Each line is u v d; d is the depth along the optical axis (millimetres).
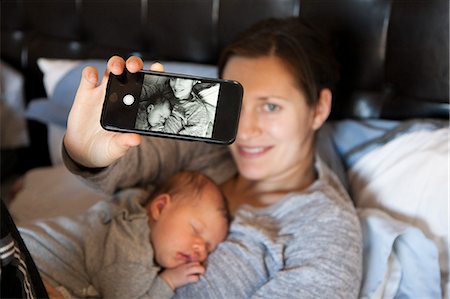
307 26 1021
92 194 1211
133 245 883
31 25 1626
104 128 646
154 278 858
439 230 930
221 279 856
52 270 863
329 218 884
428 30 1081
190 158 1081
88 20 1529
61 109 1421
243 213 949
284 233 909
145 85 655
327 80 1008
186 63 1414
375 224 935
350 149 1146
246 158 979
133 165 953
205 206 933
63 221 935
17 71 1625
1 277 535
